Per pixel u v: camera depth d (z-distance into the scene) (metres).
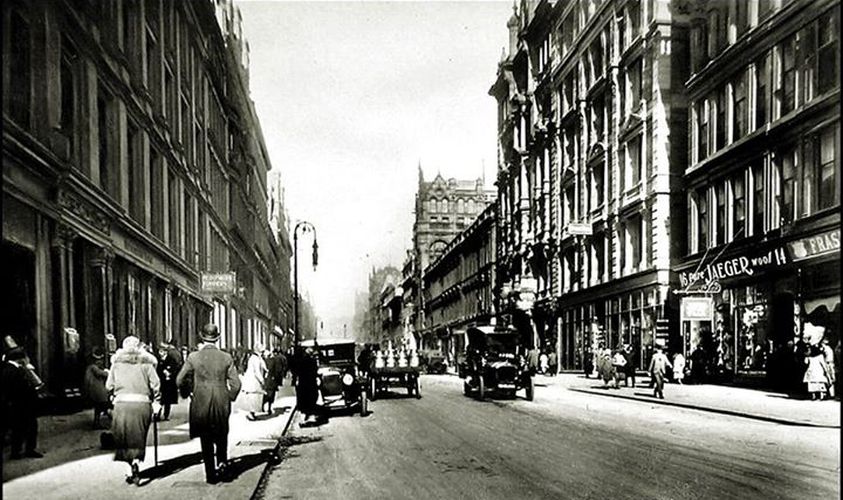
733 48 25.30
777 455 10.91
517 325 52.56
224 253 47.28
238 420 17.42
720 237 26.88
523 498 8.02
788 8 22.02
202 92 38.50
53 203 15.48
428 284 101.75
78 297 17.88
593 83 40.25
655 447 11.87
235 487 8.45
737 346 25.14
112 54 20.53
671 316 30.28
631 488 8.46
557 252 45.44
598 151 38.53
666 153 31.12
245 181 58.94
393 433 14.39
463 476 9.42
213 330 9.05
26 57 14.52
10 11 13.80
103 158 20.25
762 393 22.45
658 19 31.33
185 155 32.81
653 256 31.28
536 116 51.66
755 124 24.36
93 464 9.89
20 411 10.17
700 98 28.58
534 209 50.94
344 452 11.91
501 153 61.28
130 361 8.71
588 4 41.72
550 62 48.50
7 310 13.90
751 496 7.97
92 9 18.58
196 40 36.06
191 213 34.19
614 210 36.16
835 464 10.09
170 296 28.48
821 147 20.61
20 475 9.12
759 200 24.09
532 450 11.69
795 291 21.53
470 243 70.44
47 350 15.38
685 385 27.08
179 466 9.89
